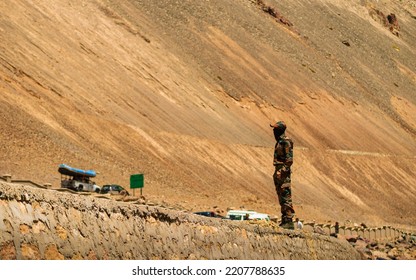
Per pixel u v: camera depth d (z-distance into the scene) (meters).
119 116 119.31
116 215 29.83
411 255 83.19
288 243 43.69
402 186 183.75
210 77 168.25
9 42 113.94
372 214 154.25
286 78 194.75
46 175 83.38
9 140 88.19
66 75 119.25
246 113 164.25
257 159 139.75
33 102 103.44
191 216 35.38
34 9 131.12
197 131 134.75
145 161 109.44
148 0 184.38
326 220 128.75
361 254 55.34
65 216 26.97
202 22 194.62
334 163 170.25
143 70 145.00
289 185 45.69
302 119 181.12
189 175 114.50
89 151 101.06
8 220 24.38
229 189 118.50
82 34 138.12
